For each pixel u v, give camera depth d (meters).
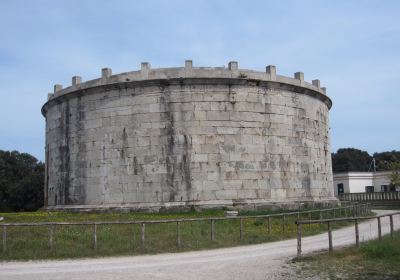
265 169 32.44
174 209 30.39
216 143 31.61
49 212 33.94
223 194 31.12
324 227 26.67
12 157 76.69
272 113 33.41
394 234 20.06
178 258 17.16
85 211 32.31
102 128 33.22
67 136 35.25
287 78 34.41
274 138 33.19
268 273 13.62
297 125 34.88
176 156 31.34
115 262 16.39
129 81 32.38
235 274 13.64
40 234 20.89
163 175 31.27
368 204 39.25
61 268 15.25
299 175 34.28
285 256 16.94
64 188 34.88
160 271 14.38
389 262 14.55
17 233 21.11
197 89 32.09
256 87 33.12
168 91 32.09
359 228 26.62
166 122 31.80
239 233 23.14
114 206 31.67
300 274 13.30
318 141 37.06
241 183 31.55
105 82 33.12
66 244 19.16
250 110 32.59
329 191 38.09
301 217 29.33
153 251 18.81
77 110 34.81
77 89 34.53
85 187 33.41
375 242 17.27
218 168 31.36
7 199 72.25
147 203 31.20
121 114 32.69
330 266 14.23
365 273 13.02
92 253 18.14
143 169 31.64
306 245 19.83
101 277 13.46
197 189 30.95
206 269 14.59
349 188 83.38
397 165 73.06
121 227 22.91
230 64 32.56
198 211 30.12
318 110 37.75
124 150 32.25
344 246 18.45
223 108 32.09
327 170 38.25
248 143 32.16
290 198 33.28
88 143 33.75
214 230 23.20
